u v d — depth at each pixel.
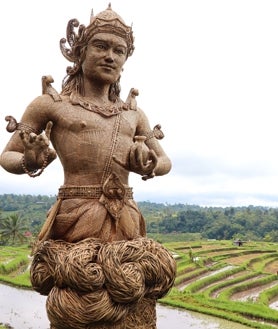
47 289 4.95
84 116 5.12
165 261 4.96
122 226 5.05
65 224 4.97
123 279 4.50
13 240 57.34
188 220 101.00
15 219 57.53
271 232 85.88
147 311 5.02
